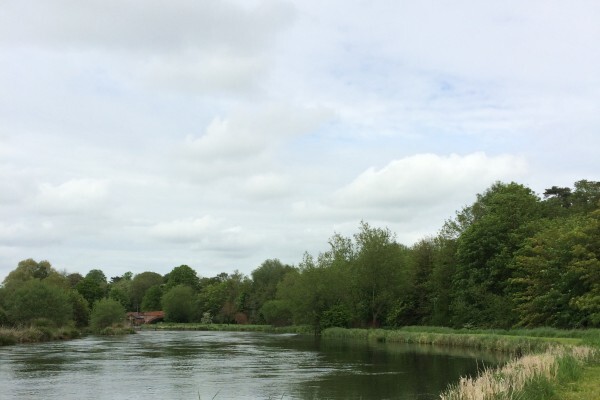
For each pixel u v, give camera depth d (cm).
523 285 6159
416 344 6019
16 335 6931
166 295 16438
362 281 8688
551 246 5681
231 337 8688
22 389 2789
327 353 4966
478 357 4259
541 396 1725
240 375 3338
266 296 14088
